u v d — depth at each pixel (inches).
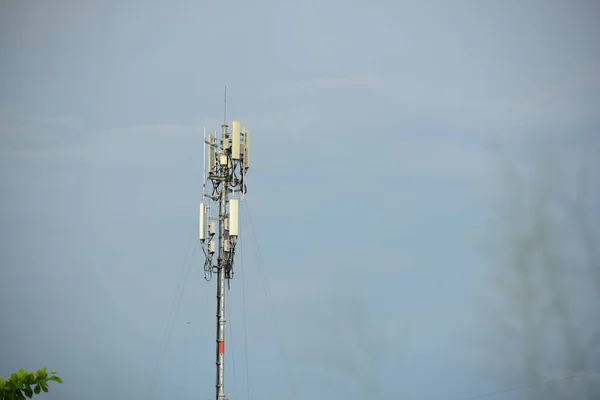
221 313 5017.2
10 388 2239.2
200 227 5098.4
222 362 4970.5
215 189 5142.7
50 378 2290.8
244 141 5191.9
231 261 5049.2
